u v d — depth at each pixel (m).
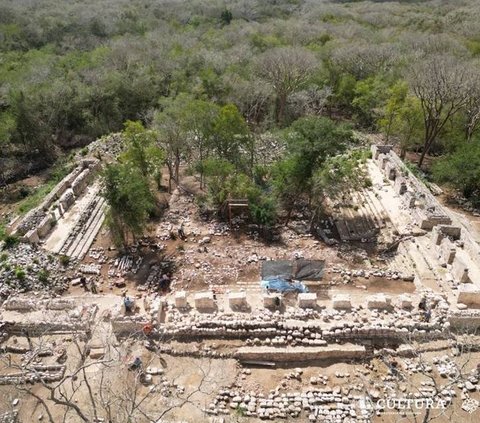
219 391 26.19
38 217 41.66
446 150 59.38
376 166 53.50
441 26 102.44
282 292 33.34
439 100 55.97
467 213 47.47
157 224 43.91
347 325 29.67
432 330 29.66
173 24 110.62
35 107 62.28
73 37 96.50
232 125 47.53
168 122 47.47
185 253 39.62
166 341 29.38
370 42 86.44
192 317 30.58
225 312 31.08
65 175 52.16
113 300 33.16
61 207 43.97
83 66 73.56
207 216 45.03
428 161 60.28
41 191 50.03
